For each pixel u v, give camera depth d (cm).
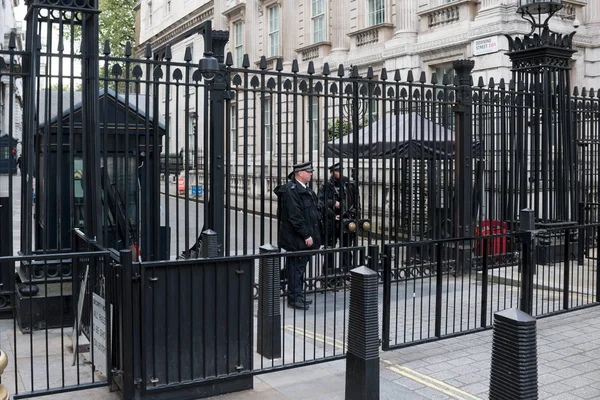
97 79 622
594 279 784
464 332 621
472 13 1562
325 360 506
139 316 422
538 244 785
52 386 472
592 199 1109
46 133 622
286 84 748
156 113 663
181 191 2302
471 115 927
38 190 680
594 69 1577
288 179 800
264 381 494
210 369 450
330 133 1441
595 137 1154
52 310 638
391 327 644
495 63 1441
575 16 1573
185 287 439
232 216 1995
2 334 620
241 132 2050
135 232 741
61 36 623
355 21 2020
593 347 596
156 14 3853
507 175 1060
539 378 510
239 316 462
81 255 421
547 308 713
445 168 893
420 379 509
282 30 2434
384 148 809
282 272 739
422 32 1714
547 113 981
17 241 1200
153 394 429
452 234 927
